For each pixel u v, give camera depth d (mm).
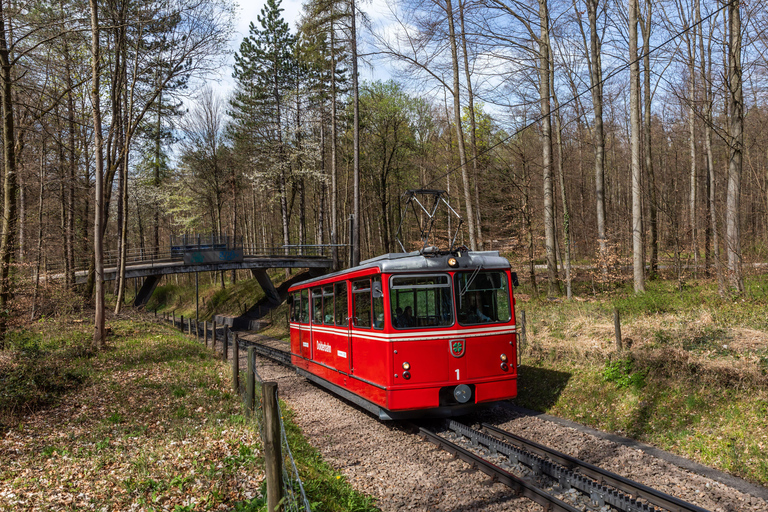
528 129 27203
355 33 25828
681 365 9320
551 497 5629
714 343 9828
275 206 54219
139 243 57406
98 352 17797
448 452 7684
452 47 21656
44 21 16656
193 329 34781
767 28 14008
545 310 17828
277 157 45688
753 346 9312
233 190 45344
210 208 51156
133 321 26906
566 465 6977
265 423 4488
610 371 10273
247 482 6352
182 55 21234
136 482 6457
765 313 11469
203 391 12352
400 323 8711
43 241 23656
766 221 18266
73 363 15805
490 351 9086
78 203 30844
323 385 12500
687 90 20094
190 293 54219
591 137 30422
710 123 14836
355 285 10156
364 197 48000
